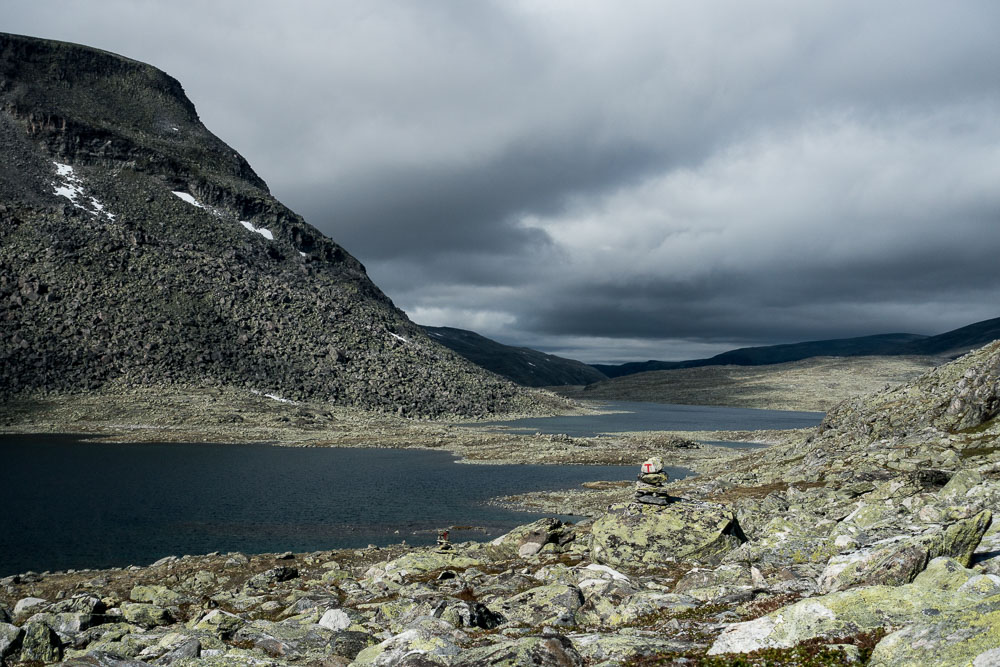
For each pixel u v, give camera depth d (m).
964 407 55.91
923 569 14.23
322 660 15.02
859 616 11.62
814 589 16.88
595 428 196.00
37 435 132.62
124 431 140.00
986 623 9.20
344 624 19.33
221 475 89.88
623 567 24.14
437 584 26.34
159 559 47.47
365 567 38.78
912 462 45.75
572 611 17.64
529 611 18.61
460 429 175.12
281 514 64.38
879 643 10.13
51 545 52.22
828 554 20.73
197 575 37.00
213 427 149.62
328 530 57.28
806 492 41.69
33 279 196.38
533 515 63.53
